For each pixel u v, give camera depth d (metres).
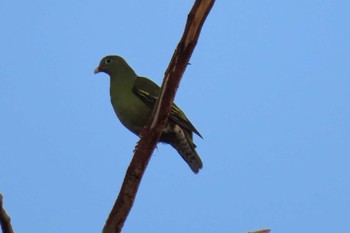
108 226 10.14
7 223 8.37
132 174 9.98
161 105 9.80
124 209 10.07
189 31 9.43
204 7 9.30
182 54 9.54
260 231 8.62
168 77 9.66
